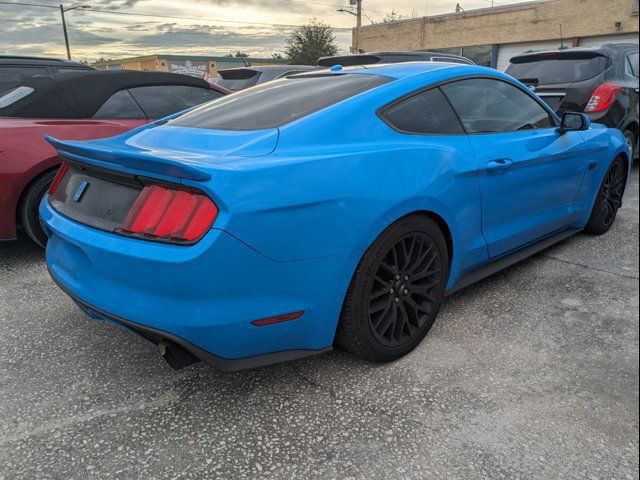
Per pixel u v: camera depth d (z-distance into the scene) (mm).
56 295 3270
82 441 1939
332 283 2057
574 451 1851
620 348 2539
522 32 24469
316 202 1943
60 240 2336
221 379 2328
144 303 1892
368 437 1941
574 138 3559
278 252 1887
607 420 2010
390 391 2213
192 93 5016
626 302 3047
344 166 2057
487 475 1749
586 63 6031
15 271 3709
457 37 27141
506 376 2307
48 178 3742
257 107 2537
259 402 2160
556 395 2168
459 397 2164
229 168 1816
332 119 2246
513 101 3180
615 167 4191
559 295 3152
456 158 2529
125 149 2270
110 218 2039
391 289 2316
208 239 1767
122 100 4473
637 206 5254
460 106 2781
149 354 2547
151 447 1907
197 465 1818
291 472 1783
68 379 2340
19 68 6230
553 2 23109
